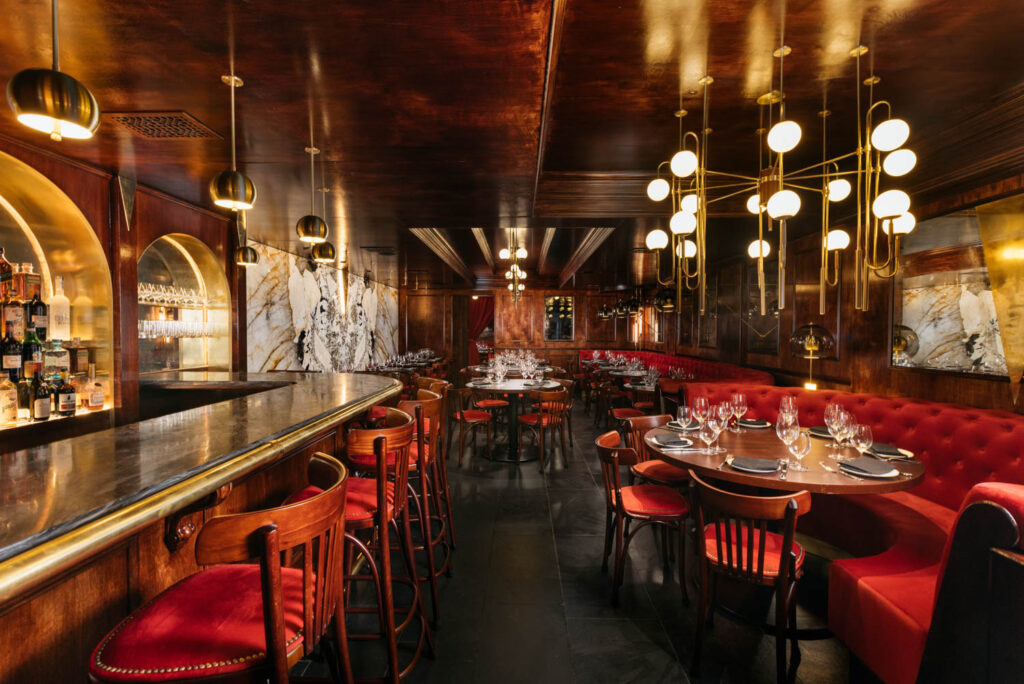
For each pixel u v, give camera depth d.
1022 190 2.81
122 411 3.87
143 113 2.76
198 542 1.01
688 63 2.45
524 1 1.85
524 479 4.87
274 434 1.75
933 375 3.46
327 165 3.64
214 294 5.56
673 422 3.56
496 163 3.62
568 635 2.39
